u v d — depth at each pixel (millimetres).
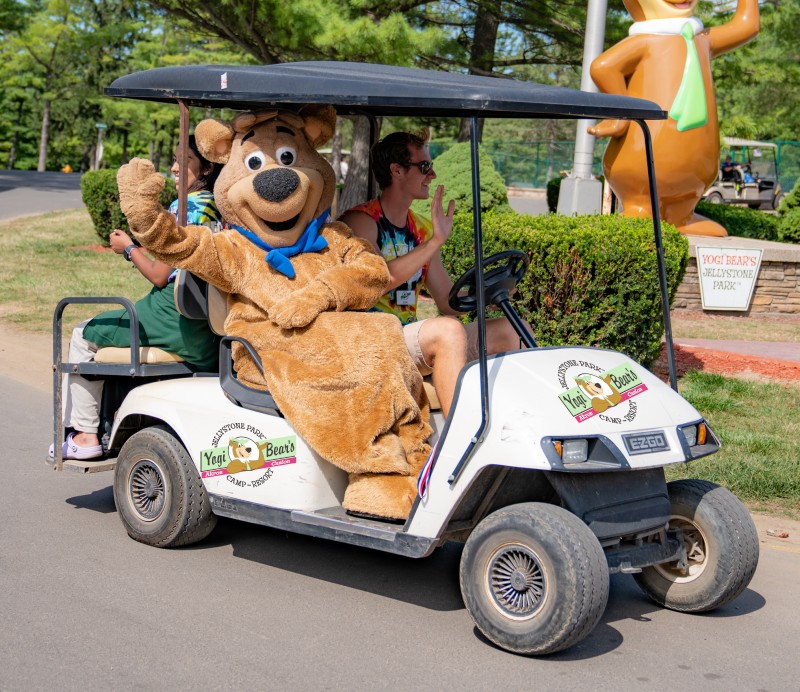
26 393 7504
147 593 3971
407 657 3479
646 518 3697
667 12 11594
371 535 3736
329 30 12500
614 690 3285
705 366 8945
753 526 3883
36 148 70812
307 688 3217
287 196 4012
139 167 3934
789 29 20500
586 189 10453
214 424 4238
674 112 11617
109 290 11891
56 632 3578
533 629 3404
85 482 5465
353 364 3893
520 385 3578
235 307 4180
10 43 56344
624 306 7180
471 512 3797
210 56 38281
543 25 17203
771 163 33344
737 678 3418
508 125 54375
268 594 4020
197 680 3246
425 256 4312
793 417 7188
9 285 12109
